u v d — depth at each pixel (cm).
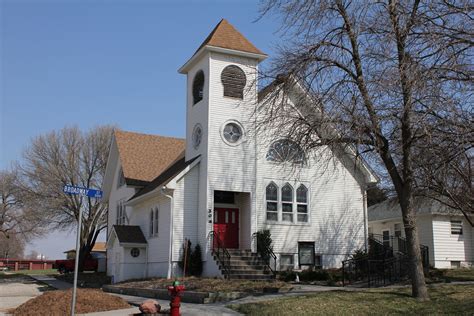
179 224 2656
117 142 3688
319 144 1764
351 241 2948
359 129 1572
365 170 3036
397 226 3894
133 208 3400
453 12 1408
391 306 1498
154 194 2842
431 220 3497
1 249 8919
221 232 2767
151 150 3719
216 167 2670
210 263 2536
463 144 1408
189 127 2941
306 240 2834
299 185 2883
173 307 1427
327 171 2947
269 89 1952
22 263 6850
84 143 4644
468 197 2125
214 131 2702
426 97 1388
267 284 2062
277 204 2803
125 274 2967
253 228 2692
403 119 1518
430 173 1786
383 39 1488
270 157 2833
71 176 4475
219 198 2802
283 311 1462
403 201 1675
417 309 1455
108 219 4072
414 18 1452
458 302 1497
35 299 1747
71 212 4547
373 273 2397
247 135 2753
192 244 2661
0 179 5081
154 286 2272
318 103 1691
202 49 2762
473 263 3572
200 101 2819
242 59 2823
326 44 1706
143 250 3041
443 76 1389
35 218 4509
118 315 1524
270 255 2680
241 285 2031
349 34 1670
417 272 1617
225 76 2778
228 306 1627
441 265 3450
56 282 3481
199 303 1777
